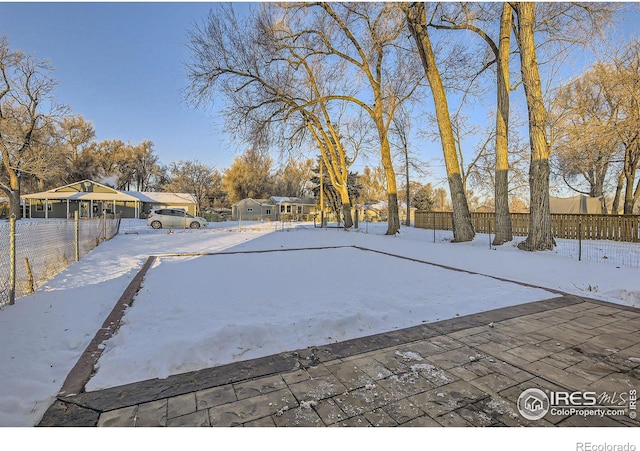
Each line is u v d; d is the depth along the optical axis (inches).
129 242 502.6
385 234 653.3
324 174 1555.1
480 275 248.7
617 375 100.6
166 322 141.6
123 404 85.7
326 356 112.9
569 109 595.8
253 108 649.0
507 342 125.4
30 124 1069.8
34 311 157.6
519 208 1439.5
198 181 1660.9
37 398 88.4
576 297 189.3
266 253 379.6
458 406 85.1
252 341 122.6
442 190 1728.6
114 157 1867.6
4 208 1238.9
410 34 515.8
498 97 423.5
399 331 136.3
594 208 768.3
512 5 366.6
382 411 83.1
